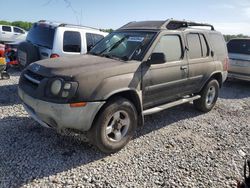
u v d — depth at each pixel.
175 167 3.96
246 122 6.23
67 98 3.70
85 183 3.44
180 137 5.08
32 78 4.21
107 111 4.00
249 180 2.76
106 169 3.79
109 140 4.15
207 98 6.61
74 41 7.43
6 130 4.80
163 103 5.34
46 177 3.50
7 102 6.43
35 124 5.14
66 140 4.55
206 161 4.20
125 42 5.11
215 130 5.58
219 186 3.56
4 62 8.69
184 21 5.89
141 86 4.55
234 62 10.16
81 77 3.81
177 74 5.32
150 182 3.55
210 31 6.59
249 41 10.25
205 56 6.24
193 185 3.55
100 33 8.23
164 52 5.06
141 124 4.74
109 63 4.33
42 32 7.43
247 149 4.73
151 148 4.54
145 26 5.46
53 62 4.39
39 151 4.14
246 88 10.34
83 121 3.84
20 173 3.54
